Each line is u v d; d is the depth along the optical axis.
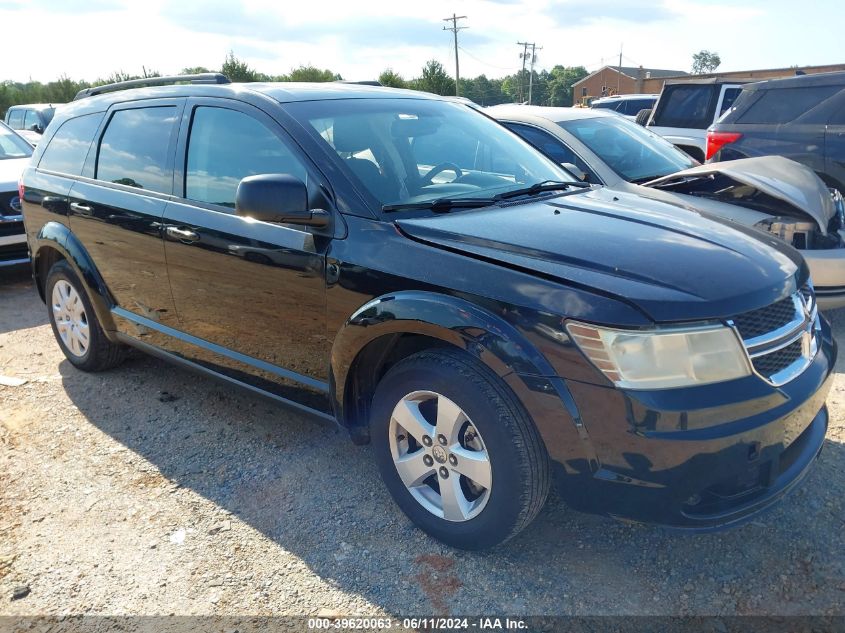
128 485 3.25
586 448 2.25
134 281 3.85
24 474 3.37
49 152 4.57
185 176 3.52
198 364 3.67
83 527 2.94
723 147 7.12
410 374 2.61
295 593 2.53
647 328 2.16
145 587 2.58
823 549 2.67
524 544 2.76
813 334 2.66
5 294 6.79
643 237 2.61
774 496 2.39
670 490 2.21
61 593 2.55
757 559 2.64
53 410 4.05
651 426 2.16
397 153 3.20
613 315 2.18
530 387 2.27
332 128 3.15
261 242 3.06
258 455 3.49
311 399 3.12
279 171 3.09
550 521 2.91
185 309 3.59
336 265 2.79
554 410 2.25
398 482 2.82
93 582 2.61
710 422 2.18
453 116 3.74
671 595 2.47
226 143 3.36
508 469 2.38
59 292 4.54
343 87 3.65
